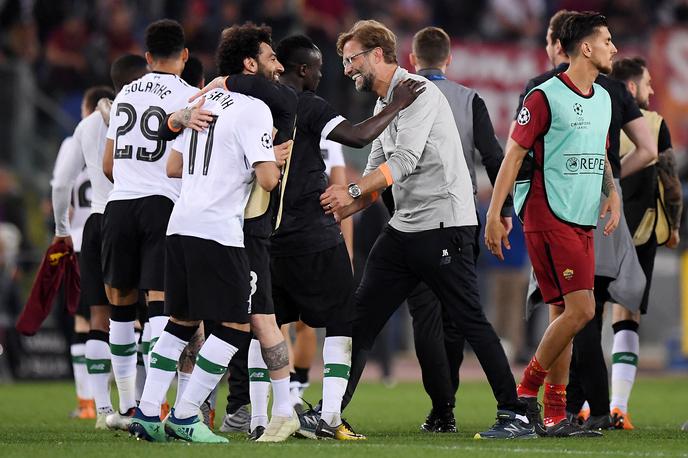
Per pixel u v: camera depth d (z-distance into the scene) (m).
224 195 22.45
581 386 28.58
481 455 20.64
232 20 66.00
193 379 22.75
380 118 24.06
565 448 22.11
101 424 29.69
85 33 65.44
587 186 24.28
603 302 28.03
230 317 22.38
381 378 51.06
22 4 65.44
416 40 28.23
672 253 62.06
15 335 50.69
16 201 57.59
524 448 21.95
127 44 65.81
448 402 27.27
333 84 66.25
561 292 24.31
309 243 24.17
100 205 29.25
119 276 26.56
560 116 24.05
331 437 24.09
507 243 24.42
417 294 27.00
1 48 65.06
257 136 22.27
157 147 26.22
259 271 23.25
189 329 23.12
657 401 40.66
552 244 24.25
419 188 24.91
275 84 23.19
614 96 27.53
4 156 60.53
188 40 65.69
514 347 57.06
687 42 69.06
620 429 28.73
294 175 24.20
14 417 33.66
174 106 26.31
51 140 62.75
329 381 24.25
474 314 24.83
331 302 24.31
